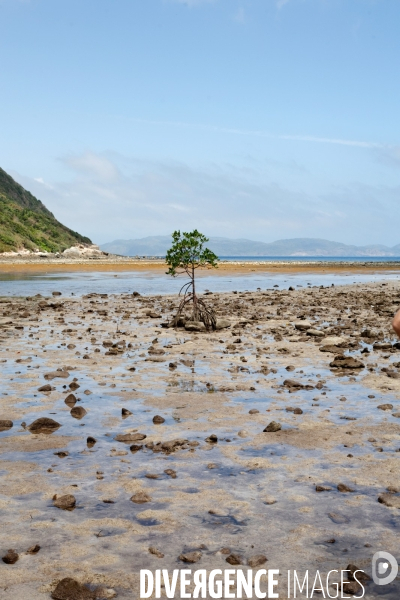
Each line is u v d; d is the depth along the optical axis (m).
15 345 13.10
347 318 19.47
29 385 9.04
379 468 5.54
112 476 5.34
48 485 5.12
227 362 11.18
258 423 7.05
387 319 19.09
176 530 4.27
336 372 10.21
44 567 3.75
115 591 3.48
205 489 5.04
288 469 5.52
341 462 5.71
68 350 12.43
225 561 3.84
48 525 4.34
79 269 67.25
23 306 23.50
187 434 6.62
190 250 16.69
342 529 4.29
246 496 4.89
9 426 6.90
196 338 14.56
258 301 26.42
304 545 4.05
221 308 22.95
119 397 8.32
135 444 6.18
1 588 3.51
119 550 3.98
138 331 15.90
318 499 4.83
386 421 7.11
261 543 4.08
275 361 11.28
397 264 98.25
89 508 4.64
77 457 5.86
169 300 27.11
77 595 3.38
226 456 5.89
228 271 63.81
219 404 7.95
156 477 5.31
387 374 9.88
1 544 4.05
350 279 49.47
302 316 19.33
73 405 7.88
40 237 156.38
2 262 81.50
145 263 83.31
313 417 7.30
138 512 4.57
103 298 28.16
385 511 4.59
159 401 8.10
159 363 11.03
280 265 81.50
